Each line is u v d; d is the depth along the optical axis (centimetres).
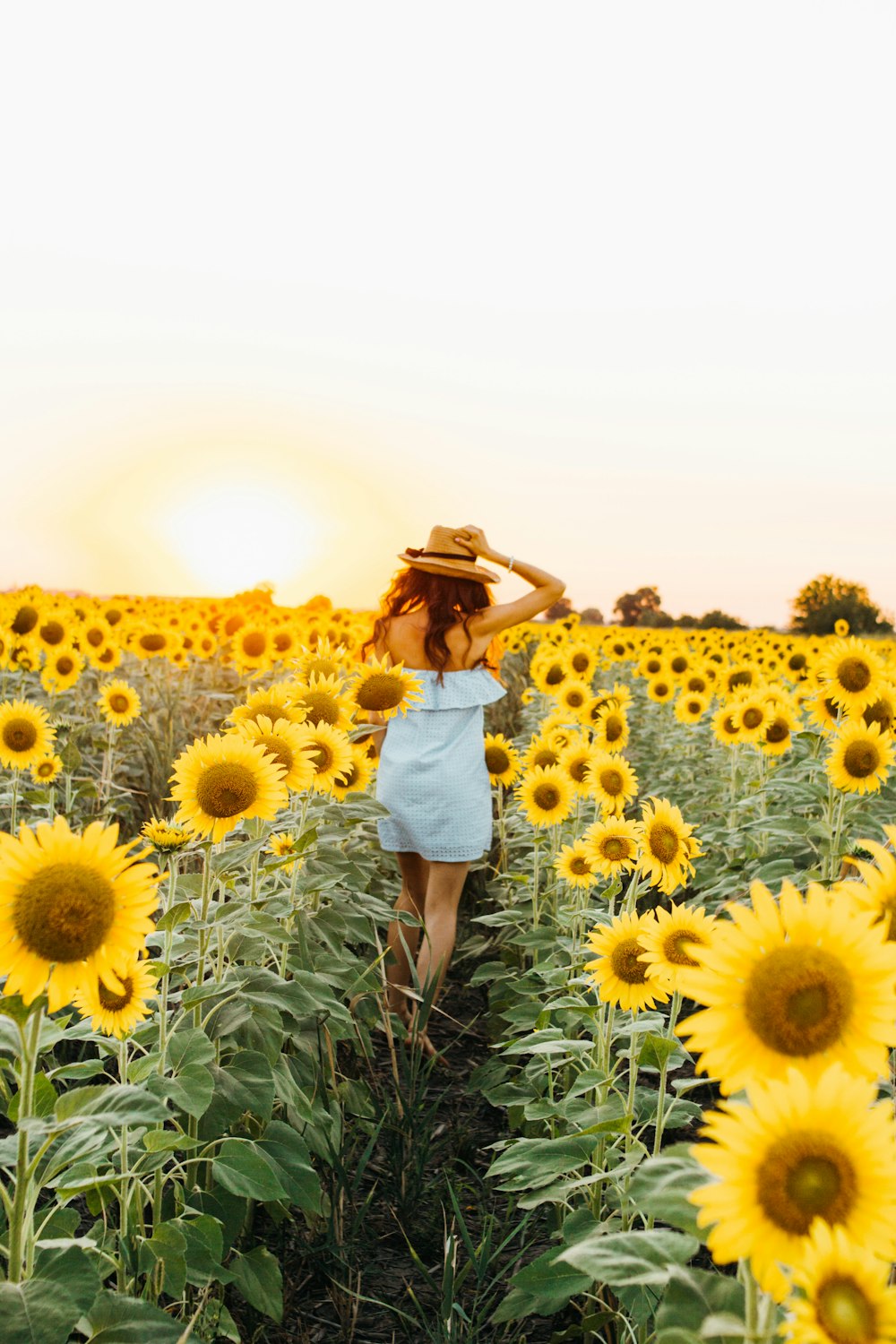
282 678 965
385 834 473
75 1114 181
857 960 136
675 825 322
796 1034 135
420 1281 297
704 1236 141
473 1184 344
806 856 493
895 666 575
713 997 139
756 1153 122
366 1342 271
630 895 325
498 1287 292
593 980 290
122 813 684
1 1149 182
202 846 288
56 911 171
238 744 278
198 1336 232
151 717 841
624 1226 242
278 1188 235
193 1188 257
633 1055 263
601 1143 262
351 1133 344
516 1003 436
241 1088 261
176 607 1400
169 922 249
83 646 888
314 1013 314
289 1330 273
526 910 469
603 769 431
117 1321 184
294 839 355
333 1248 287
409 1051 442
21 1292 167
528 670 1162
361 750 455
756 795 575
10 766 520
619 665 1434
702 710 829
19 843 177
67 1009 249
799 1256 118
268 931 285
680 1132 375
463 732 466
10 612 923
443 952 455
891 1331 107
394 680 434
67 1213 224
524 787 473
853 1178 119
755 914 142
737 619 3756
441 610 461
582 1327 254
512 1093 355
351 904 372
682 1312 140
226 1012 277
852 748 410
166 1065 239
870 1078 134
